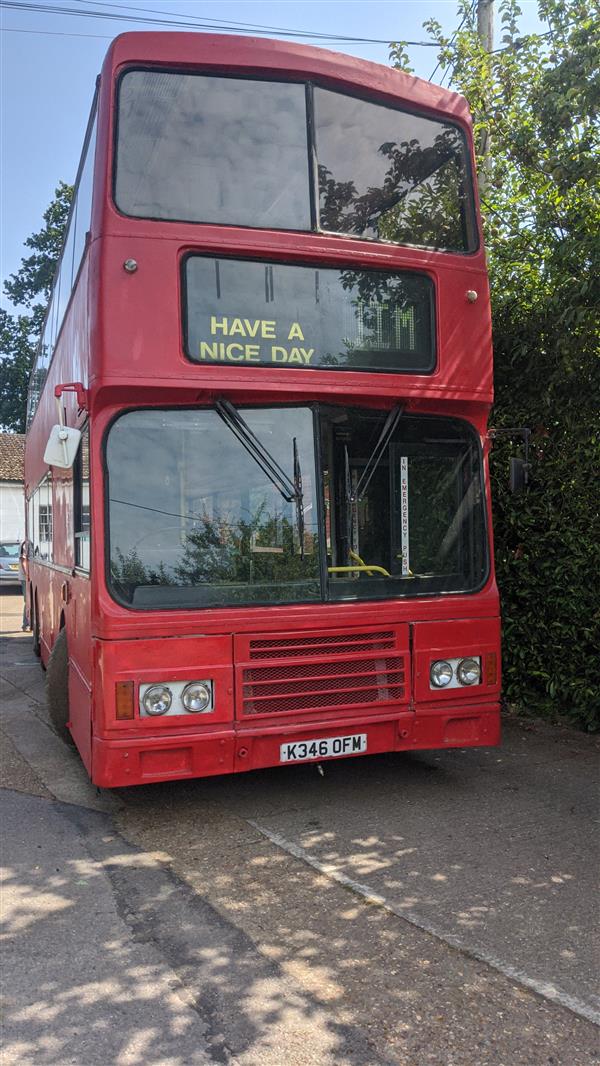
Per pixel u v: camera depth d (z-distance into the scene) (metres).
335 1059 2.96
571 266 7.12
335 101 5.59
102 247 4.97
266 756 5.09
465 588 5.73
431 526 5.70
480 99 8.48
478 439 5.88
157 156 5.15
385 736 5.41
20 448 40.75
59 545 7.67
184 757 4.96
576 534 7.45
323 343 5.36
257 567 5.20
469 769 6.56
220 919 4.04
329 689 5.24
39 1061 2.97
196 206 5.16
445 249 5.85
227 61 5.33
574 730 7.68
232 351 5.14
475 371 5.80
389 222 5.68
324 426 5.43
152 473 5.09
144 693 4.84
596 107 6.94
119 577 4.95
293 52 5.49
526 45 8.17
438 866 4.64
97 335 4.95
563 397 7.61
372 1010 3.25
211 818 5.49
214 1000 3.33
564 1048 3.00
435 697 5.53
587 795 5.88
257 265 5.25
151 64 5.23
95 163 5.25
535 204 7.81
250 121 5.36
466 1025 3.15
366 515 5.52
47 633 9.26
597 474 7.27
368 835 5.14
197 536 5.12
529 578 7.89
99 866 4.71
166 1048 3.04
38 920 4.05
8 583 28.64
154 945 3.79
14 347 38.78
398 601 5.47
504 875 4.51
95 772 4.87
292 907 4.16
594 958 3.62
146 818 5.51
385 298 5.56
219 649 5.00
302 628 5.18
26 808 5.71
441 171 5.93
